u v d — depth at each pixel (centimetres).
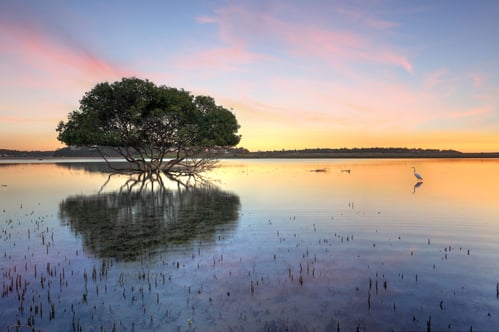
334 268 924
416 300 732
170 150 4434
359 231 1346
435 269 916
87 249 1102
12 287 789
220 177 4241
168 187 3067
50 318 657
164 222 1529
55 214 1734
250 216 1662
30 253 1059
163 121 3934
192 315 667
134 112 3647
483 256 1029
